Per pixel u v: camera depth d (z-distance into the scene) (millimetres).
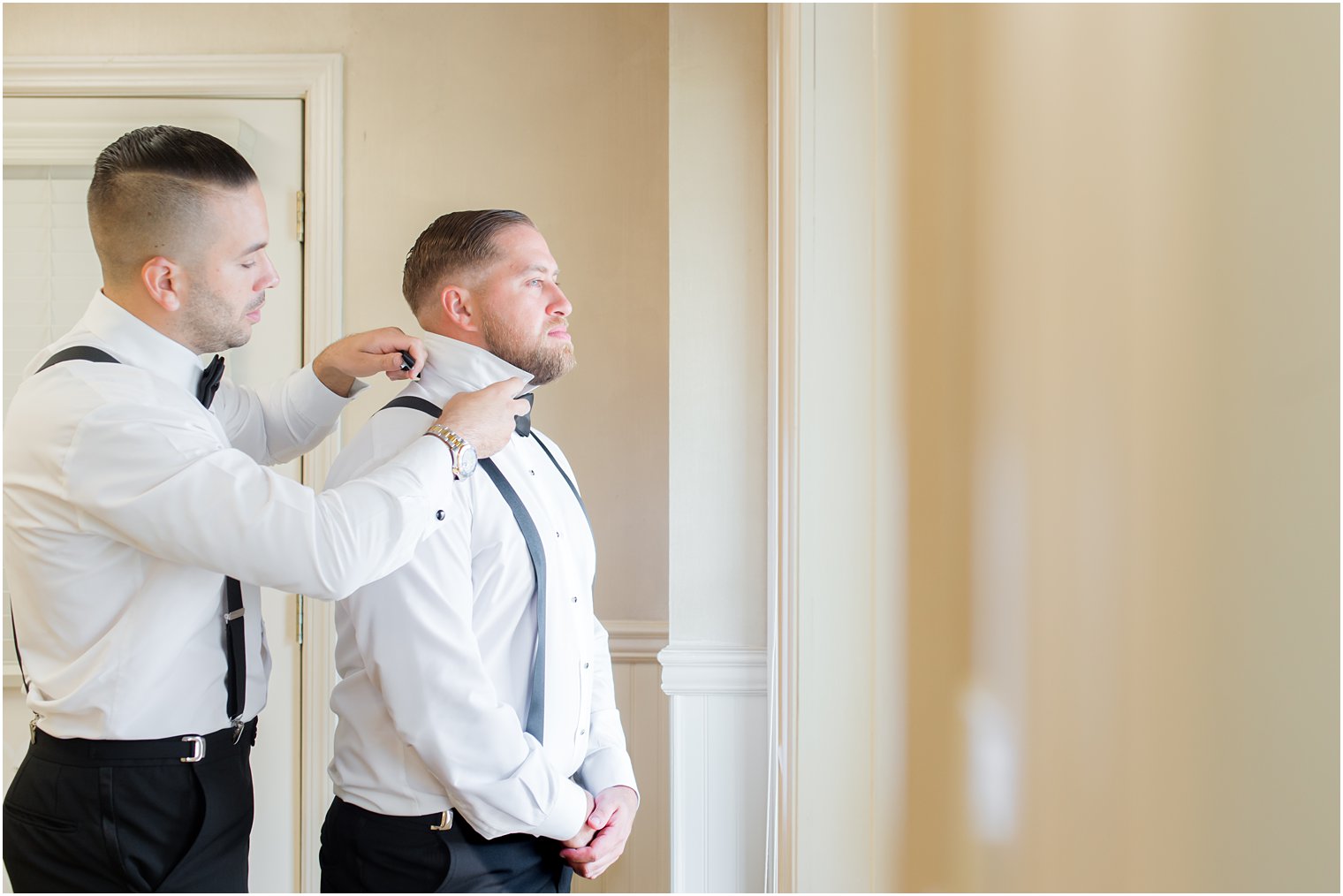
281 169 2230
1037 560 277
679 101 1867
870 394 1031
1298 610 147
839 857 1027
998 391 324
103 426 1027
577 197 2195
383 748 1140
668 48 2199
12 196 2205
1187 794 182
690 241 1869
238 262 1170
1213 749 173
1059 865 258
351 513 1007
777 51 1691
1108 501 220
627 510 2189
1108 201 219
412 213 2209
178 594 1101
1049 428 265
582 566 1330
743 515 1866
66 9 2227
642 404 2189
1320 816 143
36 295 2203
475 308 1289
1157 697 194
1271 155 152
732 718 1868
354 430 2197
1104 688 223
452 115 2207
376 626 1098
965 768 380
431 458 1076
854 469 1031
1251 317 159
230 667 1185
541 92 2201
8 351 2199
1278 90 151
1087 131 233
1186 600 181
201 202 1129
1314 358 142
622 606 2188
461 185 2203
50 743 1110
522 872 1165
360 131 2211
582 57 2201
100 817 1079
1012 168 305
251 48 2221
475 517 1172
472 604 1143
